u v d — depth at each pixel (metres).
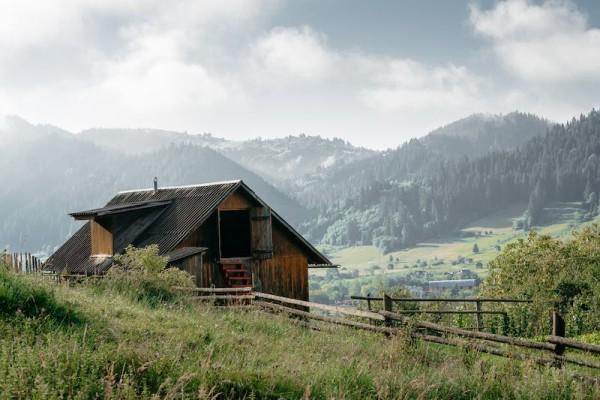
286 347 11.00
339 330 13.79
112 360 7.84
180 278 18.27
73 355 7.63
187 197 29.11
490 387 9.76
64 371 7.28
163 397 7.31
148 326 10.09
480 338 11.60
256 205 28.36
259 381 8.08
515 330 22.94
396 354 10.90
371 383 8.95
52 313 9.51
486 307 27.34
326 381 8.65
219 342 9.81
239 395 7.72
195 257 25.55
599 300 24.69
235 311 15.80
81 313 9.90
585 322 23.92
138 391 7.36
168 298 15.48
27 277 11.72
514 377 10.16
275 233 29.14
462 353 11.52
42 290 9.99
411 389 8.96
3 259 13.07
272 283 28.67
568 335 23.44
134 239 27.17
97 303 11.34
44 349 7.81
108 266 26.05
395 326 13.19
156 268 19.38
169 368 7.95
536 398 9.33
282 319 14.90
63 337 8.45
